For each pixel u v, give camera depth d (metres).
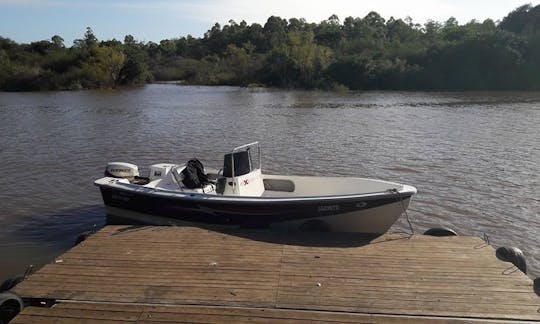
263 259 8.61
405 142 24.14
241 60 93.19
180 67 105.19
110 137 25.97
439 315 6.77
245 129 28.84
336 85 69.56
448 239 9.59
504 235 11.89
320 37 106.25
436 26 109.38
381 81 70.75
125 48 91.81
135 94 61.69
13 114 37.44
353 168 18.61
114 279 7.79
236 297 7.23
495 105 43.81
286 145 23.41
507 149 22.12
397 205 10.38
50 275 7.93
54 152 21.72
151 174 12.95
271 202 10.46
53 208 13.72
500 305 7.01
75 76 74.38
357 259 8.62
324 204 10.34
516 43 69.06
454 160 19.88
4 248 10.91
